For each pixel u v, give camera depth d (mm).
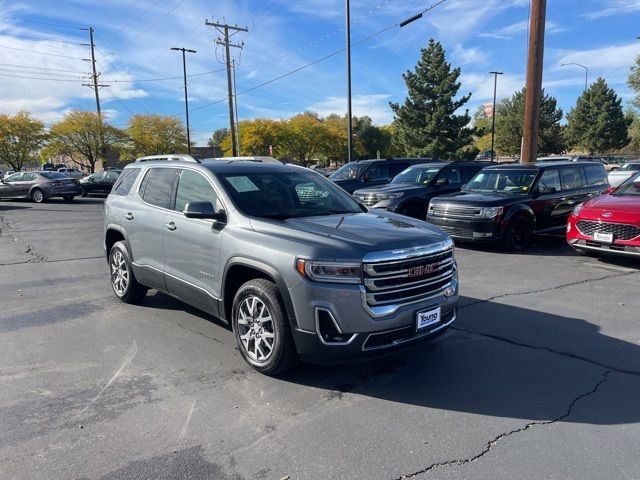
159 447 3156
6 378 4180
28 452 3109
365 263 3629
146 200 5711
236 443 3195
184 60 45031
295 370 4281
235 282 4504
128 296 6152
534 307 5973
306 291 3670
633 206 7750
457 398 3768
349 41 23984
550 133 61156
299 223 4289
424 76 51562
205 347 4816
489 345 4801
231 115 39500
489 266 8328
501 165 11219
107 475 2879
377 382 4047
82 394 3881
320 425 3400
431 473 2869
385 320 3672
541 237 11633
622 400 3711
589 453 3035
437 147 51219
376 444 3164
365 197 12180
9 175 25469
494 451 3074
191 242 4820
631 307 5910
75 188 25391
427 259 3945
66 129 52500
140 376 4195
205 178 4957
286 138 59469
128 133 57438
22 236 12812
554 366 4316
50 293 6941
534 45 13609
